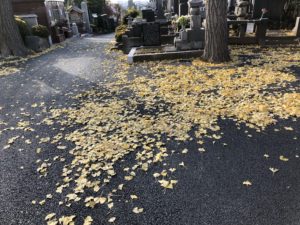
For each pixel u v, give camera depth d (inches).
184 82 210.5
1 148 134.5
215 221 81.7
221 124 141.7
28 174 111.7
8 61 364.5
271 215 82.7
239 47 325.1
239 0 386.3
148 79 228.4
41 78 265.4
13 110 184.2
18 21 434.3
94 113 166.4
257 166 106.4
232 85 196.5
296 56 270.4
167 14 594.9
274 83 195.2
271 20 422.6
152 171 107.5
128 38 378.3
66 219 85.7
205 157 114.5
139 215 86.0
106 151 122.6
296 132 129.6
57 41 571.5
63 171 111.6
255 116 146.6
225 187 95.8
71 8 821.2
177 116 153.6
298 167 104.5
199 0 294.4
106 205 91.2
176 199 91.7
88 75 263.4
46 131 149.5
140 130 140.3
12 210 92.0
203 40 304.8
